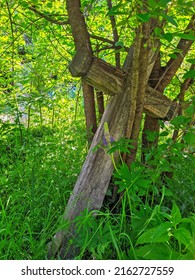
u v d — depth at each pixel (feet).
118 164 8.29
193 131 8.13
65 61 13.94
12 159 11.72
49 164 10.55
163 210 7.57
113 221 8.17
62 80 13.74
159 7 6.17
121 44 7.11
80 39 8.22
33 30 13.39
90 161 8.22
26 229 7.77
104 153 8.15
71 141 10.94
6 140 12.04
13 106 12.28
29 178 10.15
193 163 9.77
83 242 7.14
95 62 8.13
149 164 8.75
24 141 12.34
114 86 8.28
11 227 7.59
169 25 11.74
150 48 7.76
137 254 6.35
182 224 6.57
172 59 9.29
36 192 9.29
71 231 7.65
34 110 12.65
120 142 7.86
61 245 7.54
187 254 6.02
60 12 12.41
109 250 7.18
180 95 10.21
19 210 8.66
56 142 11.41
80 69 8.08
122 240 7.54
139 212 7.54
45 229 7.57
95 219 7.68
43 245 7.60
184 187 9.39
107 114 8.41
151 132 9.20
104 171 8.10
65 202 8.61
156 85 8.88
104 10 12.59
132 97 7.91
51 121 13.89
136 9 6.70
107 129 7.96
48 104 12.63
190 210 8.83
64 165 10.30
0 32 14.01
